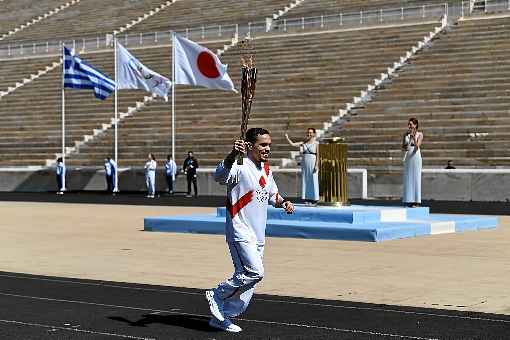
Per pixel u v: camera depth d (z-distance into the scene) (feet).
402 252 61.16
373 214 75.25
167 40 225.35
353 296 43.14
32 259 58.70
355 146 147.23
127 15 262.06
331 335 34.14
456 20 188.03
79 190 164.96
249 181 33.47
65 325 36.35
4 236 75.15
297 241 68.74
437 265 54.34
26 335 34.50
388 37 187.32
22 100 208.03
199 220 76.54
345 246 65.10
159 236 74.23
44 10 288.51
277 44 202.08
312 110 164.96
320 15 216.13
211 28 222.89
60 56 233.96
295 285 46.62
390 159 139.23
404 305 40.60
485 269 52.60
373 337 33.71
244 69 32.99
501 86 151.84
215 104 180.34
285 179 138.51
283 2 236.22
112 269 53.36
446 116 148.87
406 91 161.48
